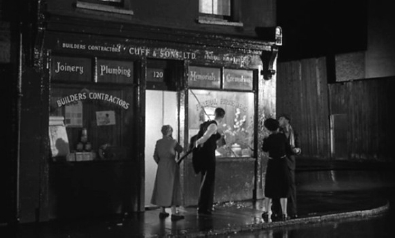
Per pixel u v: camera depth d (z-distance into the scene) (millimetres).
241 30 12203
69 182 9797
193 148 10406
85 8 9977
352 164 24344
